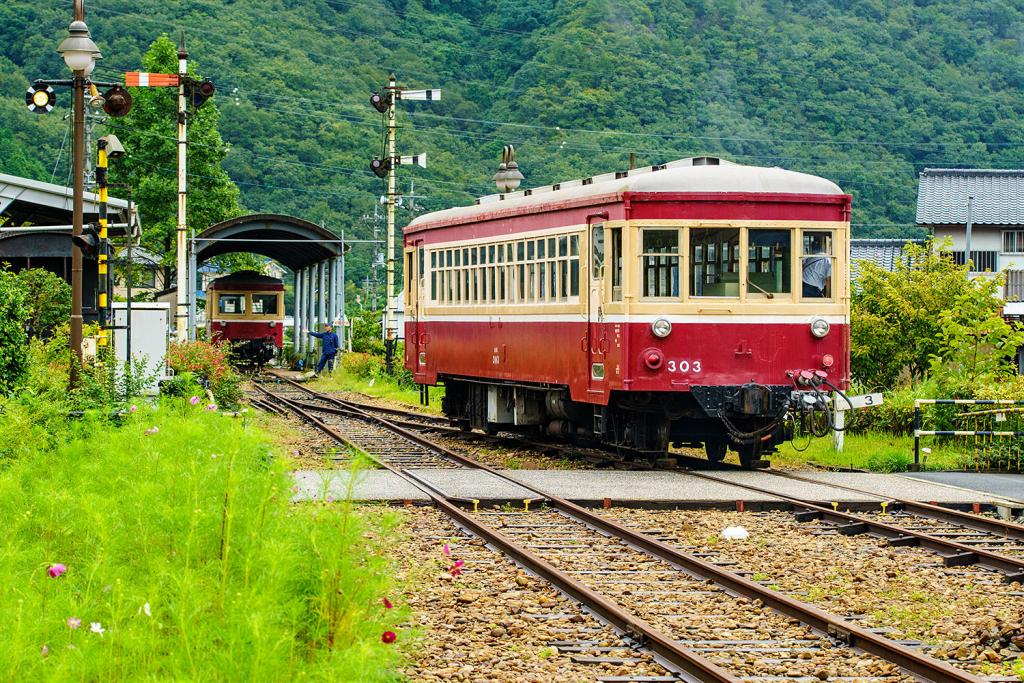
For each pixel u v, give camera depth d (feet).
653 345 62.13
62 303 104.58
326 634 23.56
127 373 66.13
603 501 53.21
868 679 28.60
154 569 24.32
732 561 42.14
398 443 79.61
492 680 28.35
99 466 33.42
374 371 144.56
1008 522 49.83
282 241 152.97
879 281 92.89
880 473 65.00
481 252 78.43
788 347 63.31
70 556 28.73
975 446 68.90
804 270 63.77
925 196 181.68
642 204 61.93
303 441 80.84
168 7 296.71
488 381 78.79
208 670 20.38
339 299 162.50
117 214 112.68
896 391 87.10
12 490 31.86
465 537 45.34
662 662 29.68
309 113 279.28
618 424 68.28
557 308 68.59
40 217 132.36
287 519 27.45
